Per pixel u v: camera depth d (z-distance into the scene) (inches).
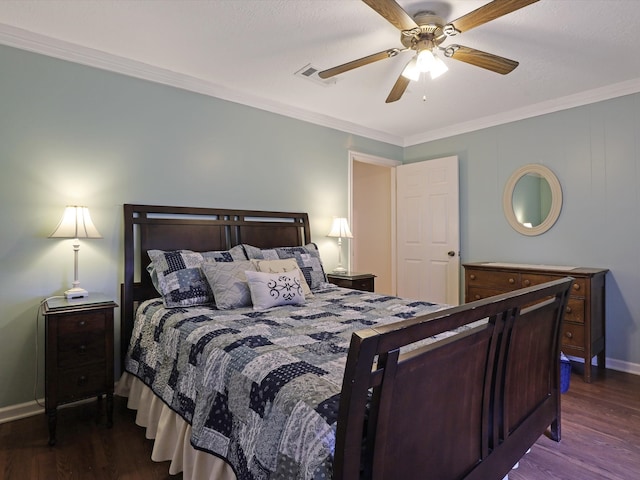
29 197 88.7
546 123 135.3
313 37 89.4
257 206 130.3
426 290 169.0
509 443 58.6
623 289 118.6
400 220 179.9
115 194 100.7
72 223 87.4
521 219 142.8
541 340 69.7
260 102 129.5
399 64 103.3
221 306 88.4
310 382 45.6
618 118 119.0
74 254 91.9
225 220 120.7
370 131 166.7
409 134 175.9
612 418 87.6
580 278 111.0
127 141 102.7
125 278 99.3
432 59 79.9
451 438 47.3
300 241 140.9
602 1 74.7
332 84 117.3
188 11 78.8
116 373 99.8
